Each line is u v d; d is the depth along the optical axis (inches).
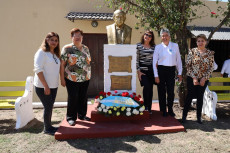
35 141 127.6
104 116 151.8
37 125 159.2
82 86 144.5
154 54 151.4
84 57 138.4
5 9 243.0
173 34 189.2
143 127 139.8
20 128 150.5
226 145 121.6
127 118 154.4
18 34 247.9
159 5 180.1
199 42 145.6
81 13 245.4
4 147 120.3
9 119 175.5
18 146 121.6
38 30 249.6
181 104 203.5
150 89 158.2
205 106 179.2
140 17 209.9
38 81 128.6
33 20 247.8
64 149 117.7
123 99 149.1
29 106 167.8
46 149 118.0
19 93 175.8
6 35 246.5
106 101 148.8
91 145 122.0
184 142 125.3
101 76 269.0
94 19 230.8
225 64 221.9
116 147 119.5
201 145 121.6
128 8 199.0
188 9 182.7
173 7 186.9
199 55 145.4
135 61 161.3
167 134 136.2
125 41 161.8
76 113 147.8
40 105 214.2
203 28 259.0
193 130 143.3
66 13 250.5
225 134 136.7
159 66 153.5
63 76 138.1
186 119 168.1
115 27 162.1
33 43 251.1
